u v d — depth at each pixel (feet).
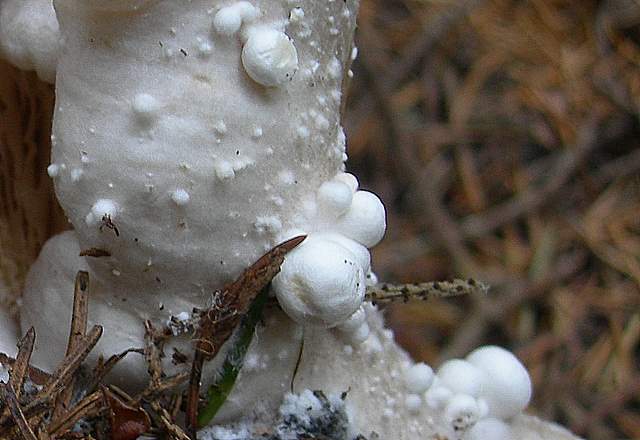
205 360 0.45
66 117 0.42
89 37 0.41
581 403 0.88
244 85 0.42
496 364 0.54
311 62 0.44
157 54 0.41
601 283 0.95
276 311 0.45
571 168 0.99
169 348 0.45
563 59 1.05
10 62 0.48
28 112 0.51
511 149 1.01
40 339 0.47
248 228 0.43
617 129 1.01
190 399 0.45
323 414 0.47
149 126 0.41
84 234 0.43
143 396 0.45
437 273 0.95
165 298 0.44
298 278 0.43
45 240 0.53
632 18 1.06
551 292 0.93
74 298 0.45
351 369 0.49
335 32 0.45
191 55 0.41
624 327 0.92
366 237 0.45
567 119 1.01
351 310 0.43
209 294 0.44
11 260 0.51
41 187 0.52
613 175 1.00
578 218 0.98
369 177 0.99
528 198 0.98
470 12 1.07
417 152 1.01
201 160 0.42
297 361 0.47
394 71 1.03
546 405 0.88
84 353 0.44
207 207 0.42
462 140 1.01
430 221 0.97
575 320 0.92
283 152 0.43
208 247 0.43
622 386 0.89
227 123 0.42
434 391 0.52
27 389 0.45
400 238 0.96
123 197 0.42
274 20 0.42
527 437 0.55
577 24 1.08
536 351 0.91
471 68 1.05
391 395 0.50
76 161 0.42
